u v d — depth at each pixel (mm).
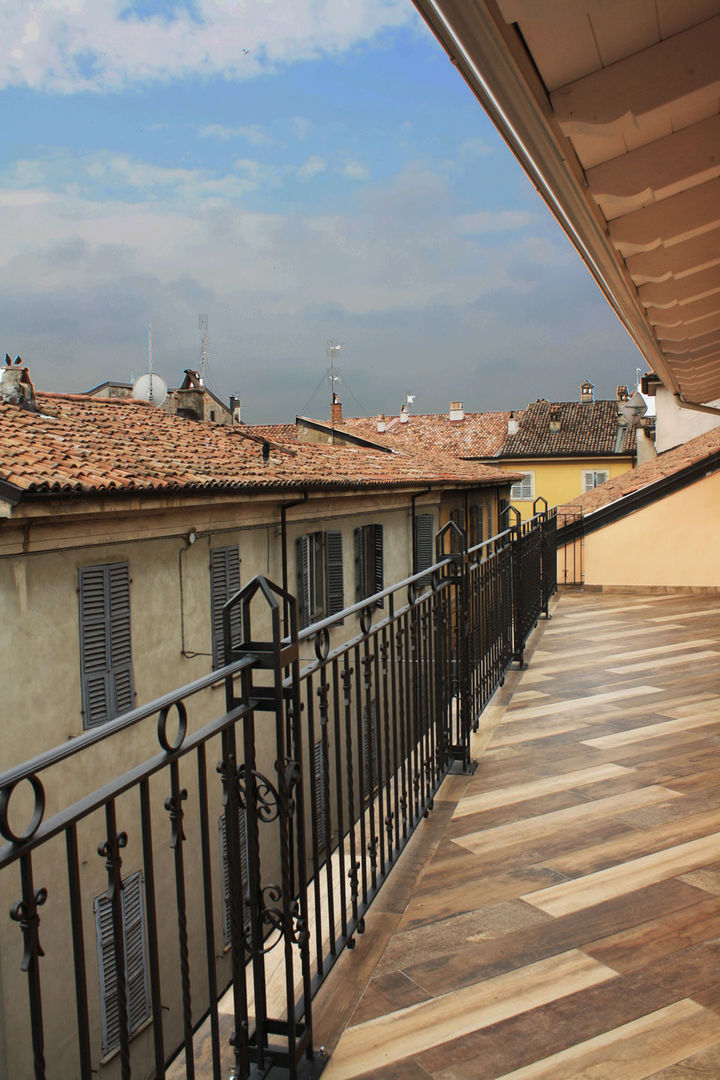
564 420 47812
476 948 2719
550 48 2203
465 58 2043
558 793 4090
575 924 2840
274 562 13922
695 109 2705
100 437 12188
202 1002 10125
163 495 10312
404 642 3578
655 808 3848
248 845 2037
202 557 11797
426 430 50281
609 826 3668
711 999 2385
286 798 2092
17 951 8023
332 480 14719
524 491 45625
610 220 3588
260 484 12211
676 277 4477
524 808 3906
